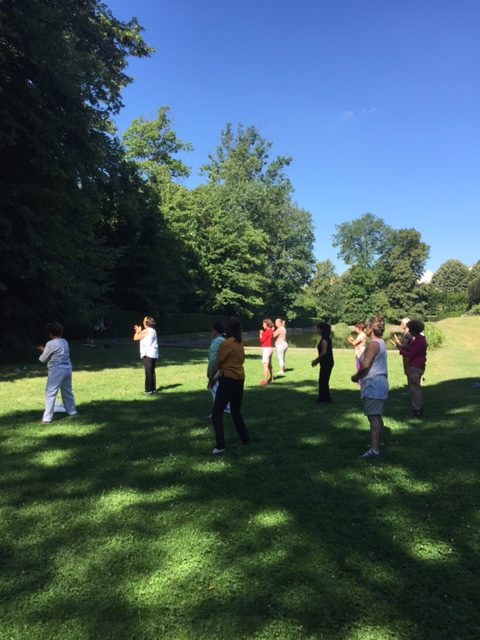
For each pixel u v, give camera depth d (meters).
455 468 5.60
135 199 25.31
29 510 4.51
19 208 14.96
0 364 16.86
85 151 16.12
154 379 10.71
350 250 98.75
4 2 13.37
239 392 6.43
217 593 3.24
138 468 5.65
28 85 14.70
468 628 2.93
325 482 5.18
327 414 8.45
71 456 6.07
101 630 2.90
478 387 11.20
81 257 20.38
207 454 6.16
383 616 3.02
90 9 17.73
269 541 3.91
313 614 3.04
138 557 3.69
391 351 24.09
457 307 89.94
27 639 2.83
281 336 14.20
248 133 59.84
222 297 46.94
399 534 4.04
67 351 8.04
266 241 53.00
